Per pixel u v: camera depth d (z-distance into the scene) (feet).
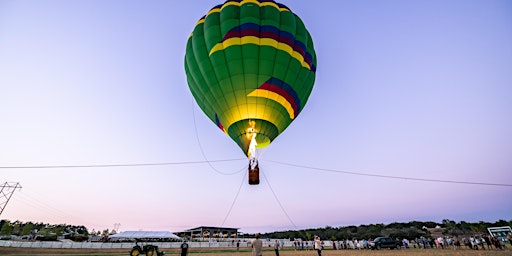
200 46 50.14
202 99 52.90
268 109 46.68
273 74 46.65
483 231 251.80
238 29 47.47
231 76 46.44
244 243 163.53
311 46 55.42
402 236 233.14
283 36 48.24
